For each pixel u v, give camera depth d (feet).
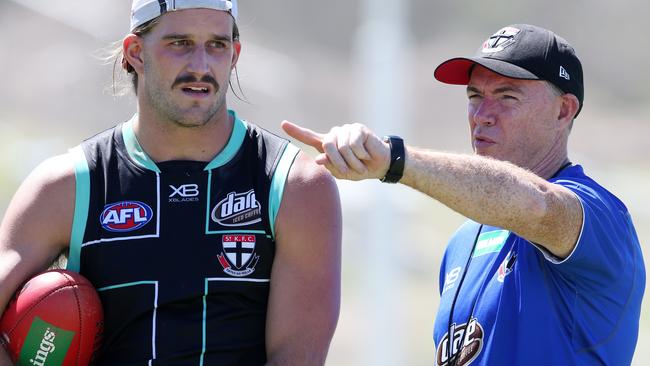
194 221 40.86
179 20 40.37
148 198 41.19
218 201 41.09
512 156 42.42
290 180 41.32
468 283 42.42
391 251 106.52
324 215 41.47
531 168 42.57
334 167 35.42
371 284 106.42
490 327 40.34
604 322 39.50
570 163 43.37
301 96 308.60
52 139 231.91
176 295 40.24
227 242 40.68
